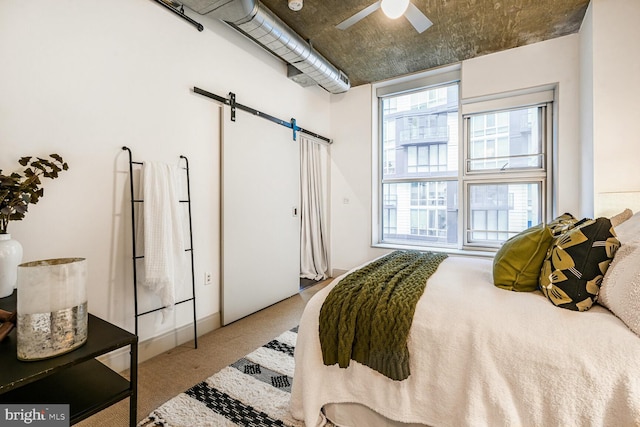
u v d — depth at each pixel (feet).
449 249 12.34
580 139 9.52
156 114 7.22
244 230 9.57
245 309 9.61
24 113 5.20
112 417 5.04
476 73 11.24
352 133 14.15
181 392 5.66
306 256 13.64
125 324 6.63
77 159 5.86
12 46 5.05
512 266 4.69
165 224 6.81
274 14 8.41
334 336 4.48
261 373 6.28
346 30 9.50
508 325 3.70
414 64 11.82
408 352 4.01
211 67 8.61
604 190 7.93
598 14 8.00
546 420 3.25
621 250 3.89
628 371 3.05
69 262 3.57
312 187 13.71
